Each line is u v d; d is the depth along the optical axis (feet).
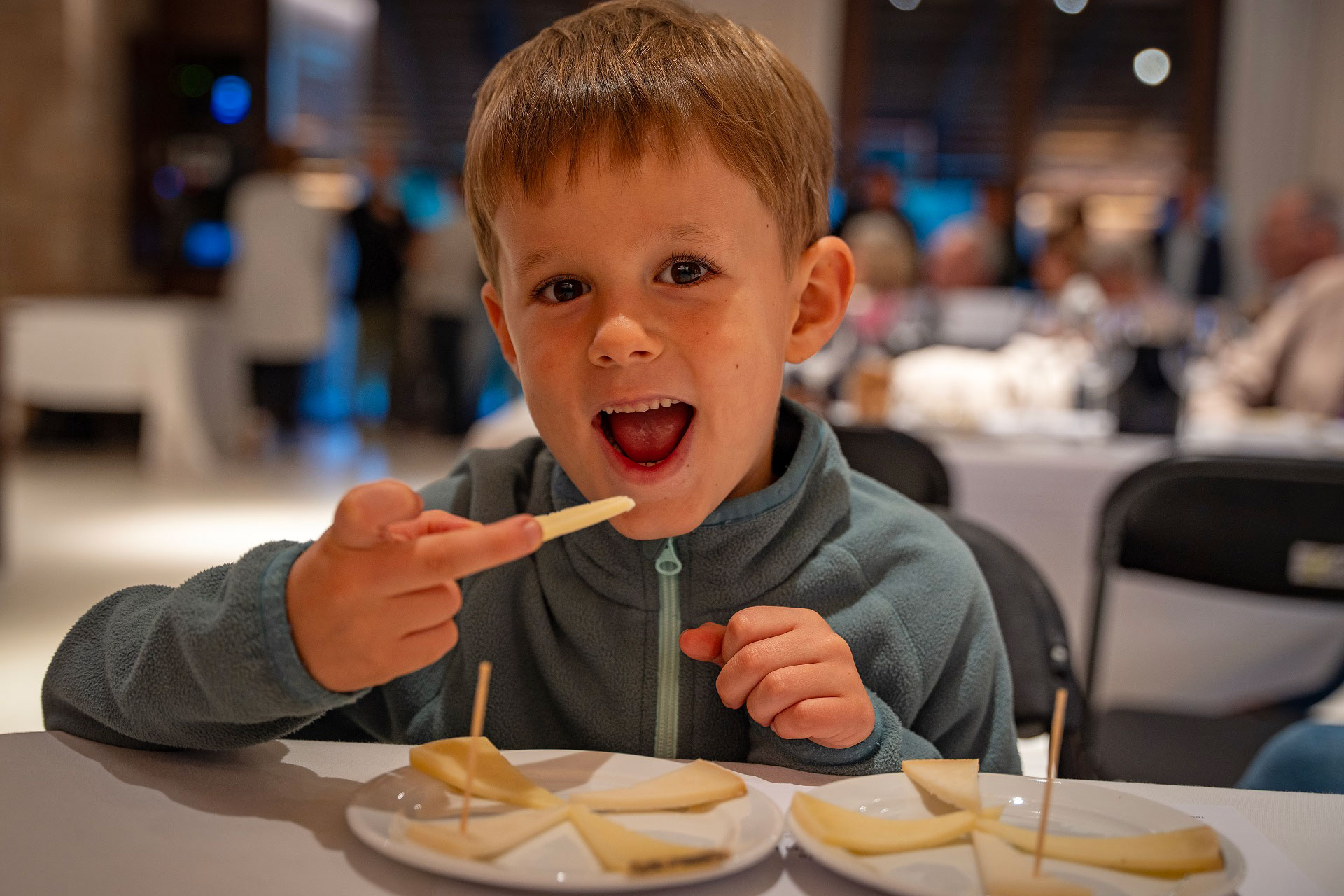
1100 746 4.44
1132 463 6.39
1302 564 4.77
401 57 26.63
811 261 2.30
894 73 25.20
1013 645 3.11
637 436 2.07
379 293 22.03
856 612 2.26
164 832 1.51
